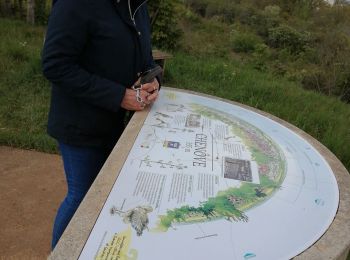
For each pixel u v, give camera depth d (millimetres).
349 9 21984
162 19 8945
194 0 19766
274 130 2203
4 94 5000
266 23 18719
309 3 23781
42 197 3205
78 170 2029
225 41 14203
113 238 1165
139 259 1101
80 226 1197
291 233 1311
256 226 1313
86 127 1918
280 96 6109
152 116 2102
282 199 1500
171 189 1443
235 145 1905
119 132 2125
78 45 1709
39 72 5602
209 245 1190
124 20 1802
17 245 2652
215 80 6793
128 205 1318
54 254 1091
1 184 3316
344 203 1562
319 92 9023
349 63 9852
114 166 1550
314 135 4727
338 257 1252
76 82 1729
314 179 1710
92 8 1689
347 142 4469
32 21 10602
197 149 1795
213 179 1559
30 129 4242
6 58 6133
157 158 1659
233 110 2426
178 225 1254
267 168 1724
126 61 1871
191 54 9578
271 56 13906
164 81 6289
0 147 3883
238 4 21125
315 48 14055
